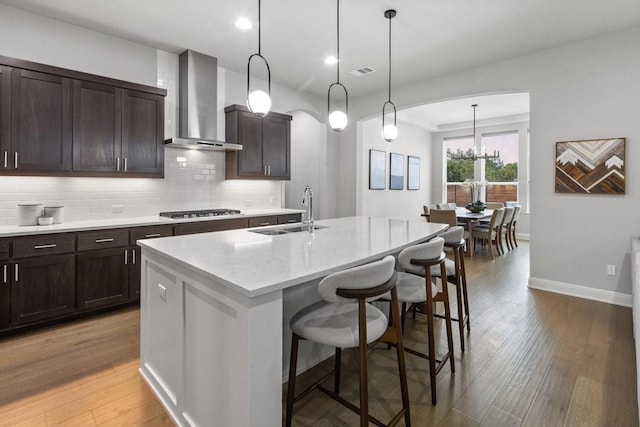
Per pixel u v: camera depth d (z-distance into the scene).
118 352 2.46
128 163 3.47
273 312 1.34
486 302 3.53
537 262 3.97
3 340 2.63
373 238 2.34
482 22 3.27
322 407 1.88
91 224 3.15
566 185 3.72
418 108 6.99
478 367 2.27
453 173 8.91
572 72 3.66
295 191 6.73
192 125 3.96
